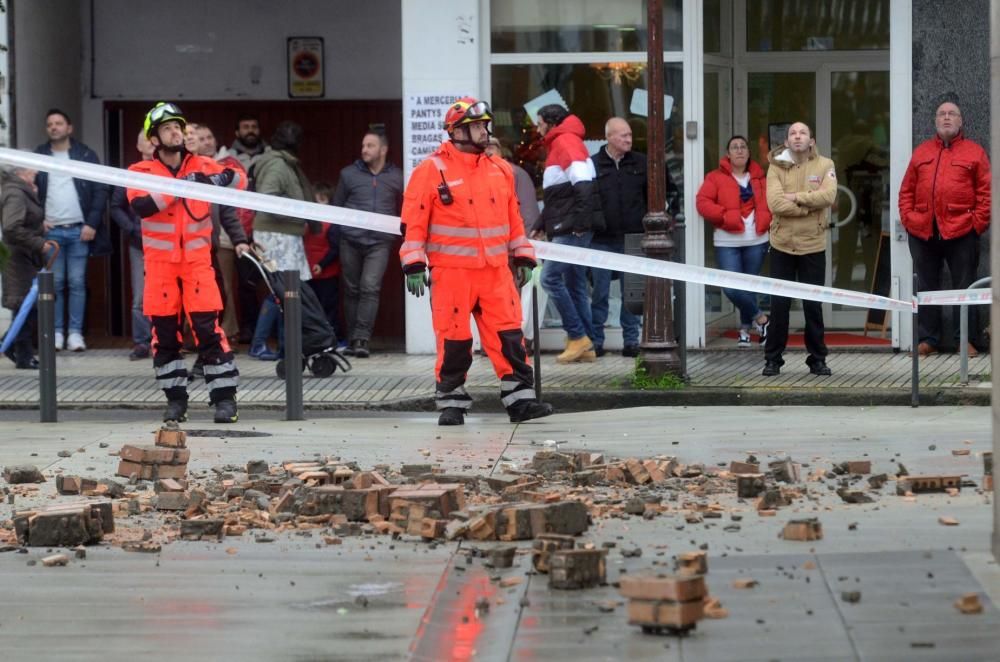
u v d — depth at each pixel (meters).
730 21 29.33
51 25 30.89
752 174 27.11
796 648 9.27
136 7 32.69
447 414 19.78
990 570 10.94
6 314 28.50
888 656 9.07
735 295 27.28
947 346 26.47
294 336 20.83
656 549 12.02
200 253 20.03
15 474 15.71
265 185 27.06
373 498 13.62
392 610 10.65
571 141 25.11
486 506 13.27
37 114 30.06
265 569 11.90
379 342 31.03
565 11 27.48
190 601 10.98
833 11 29.41
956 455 16.36
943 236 25.48
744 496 14.17
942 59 26.62
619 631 9.78
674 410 21.03
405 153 27.28
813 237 23.45
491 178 19.28
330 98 32.91
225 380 20.36
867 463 15.41
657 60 22.69
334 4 32.78
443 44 27.16
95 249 29.44
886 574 10.94
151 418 21.86
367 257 27.50
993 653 9.06
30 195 26.84
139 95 32.81
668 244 22.66
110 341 31.42
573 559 10.91
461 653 9.60
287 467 15.90
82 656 9.70
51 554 12.50
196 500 14.16
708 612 10.02
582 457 16.05
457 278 19.34
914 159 25.77
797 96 29.64
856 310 29.75
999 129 10.62
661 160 22.73
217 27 32.78
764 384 22.80
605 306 26.47
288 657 9.62
